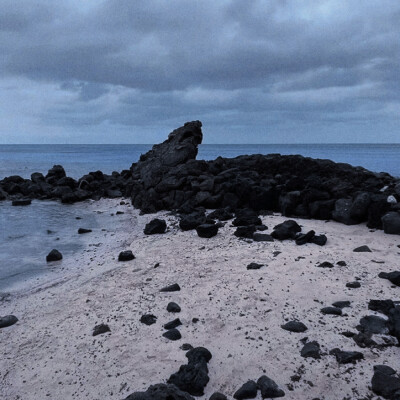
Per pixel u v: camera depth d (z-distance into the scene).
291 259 9.62
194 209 17.27
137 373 5.48
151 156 27.81
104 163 72.50
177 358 5.77
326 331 6.21
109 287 8.93
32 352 6.31
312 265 9.09
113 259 11.33
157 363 5.68
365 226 12.43
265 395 4.79
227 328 6.55
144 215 18.34
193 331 6.54
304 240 10.91
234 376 5.26
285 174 19.52
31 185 28.45
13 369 5.86
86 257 11.92
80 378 5.48
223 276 8.87
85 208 21.97
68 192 26.12
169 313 7.25
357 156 97.94
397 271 8.09
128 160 85.00
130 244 12.99
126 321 7.08
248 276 8.70
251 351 5.81
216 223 14.24
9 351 6.41
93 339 6.53
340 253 9.85
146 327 6.78
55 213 20.47
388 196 12.56
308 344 5.81
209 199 17.41
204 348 5.78
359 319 6.51
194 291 8.17
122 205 22.03
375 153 120.69
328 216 13.64
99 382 5.35
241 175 19.78
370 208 12.21
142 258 11.05
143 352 6.01
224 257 10.29
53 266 11.17
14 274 10.56
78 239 14.51
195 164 21.52
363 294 7.45
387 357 5.45
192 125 26.25
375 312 6.71
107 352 6.09
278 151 150.75
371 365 5.29
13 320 7.51
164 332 6.55
